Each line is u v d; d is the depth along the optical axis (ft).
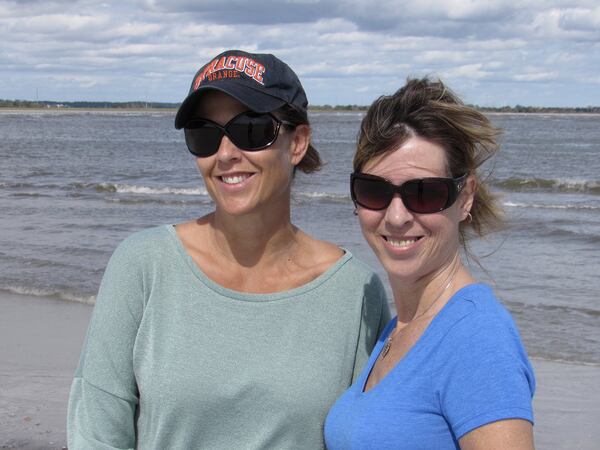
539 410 20.34
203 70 7.89
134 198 69.31
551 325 27.58
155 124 334.85
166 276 7.85
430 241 7.29
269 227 8.14
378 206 7.36
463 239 8.25
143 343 7.71
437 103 7.15
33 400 20.36
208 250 8.21
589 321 28.02
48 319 28.58
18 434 18.08
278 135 7.92
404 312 7.76
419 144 7.18
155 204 65.41
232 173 7.87
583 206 62.64
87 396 7.64
